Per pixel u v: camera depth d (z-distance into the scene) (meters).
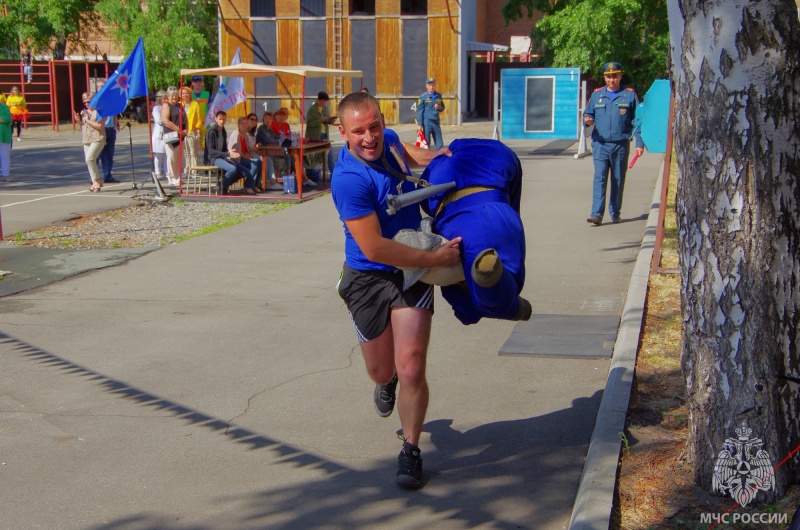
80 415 5.25
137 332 6.95
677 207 4.02
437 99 21.34
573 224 11.38
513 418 5.11
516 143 25.44
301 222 12.37
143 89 15.10
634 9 28.09
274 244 10.66
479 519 3.97
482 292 3.76
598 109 11.02
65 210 13.62
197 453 4.71
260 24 35.41
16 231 11.77
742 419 3.85
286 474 4.46
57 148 26.50
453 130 32.31
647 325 6.61
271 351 6.45
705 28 3.72
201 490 4.30
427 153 4.48
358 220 3.92
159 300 7.95
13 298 8.08
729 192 3.74
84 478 4.43
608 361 6.04
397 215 4.12
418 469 4.25
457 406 5.31
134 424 5.11
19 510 4.09
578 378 5.74
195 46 35.75
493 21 47.16
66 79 37.44
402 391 4.19
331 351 6.44
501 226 3.92
